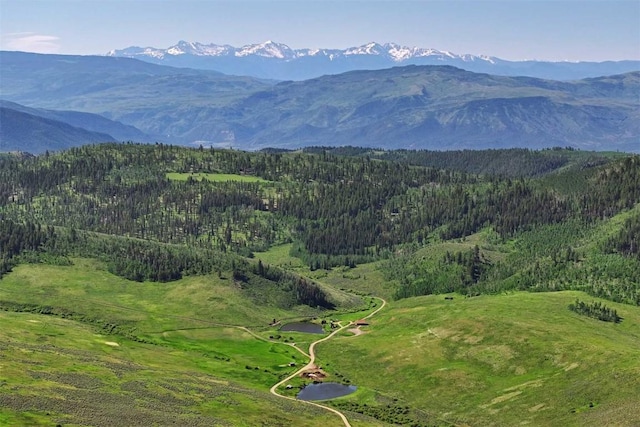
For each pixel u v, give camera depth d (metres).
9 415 163.50
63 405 178.00
